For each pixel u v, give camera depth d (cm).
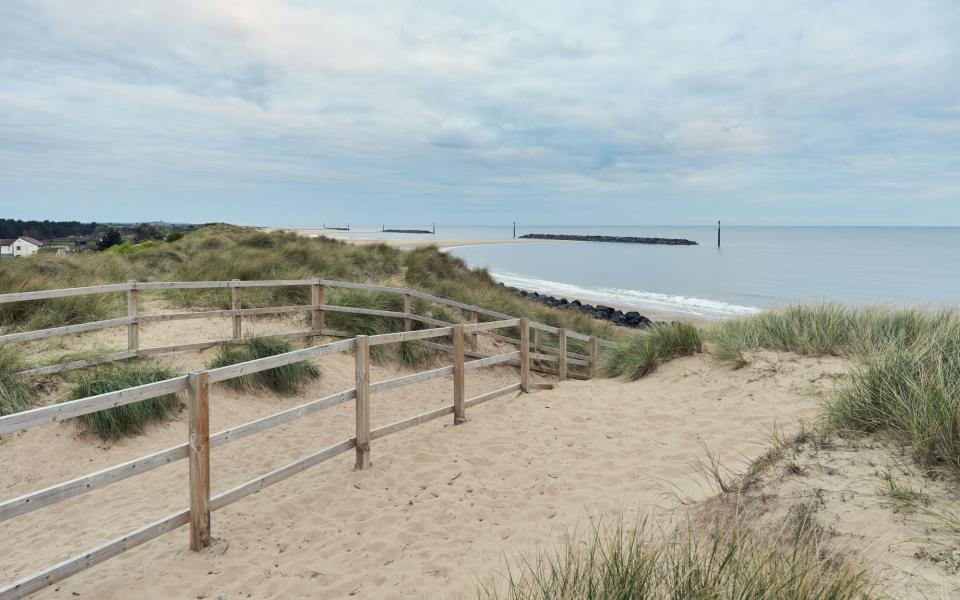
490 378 1103
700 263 5612
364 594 346
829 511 322
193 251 1886
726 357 765
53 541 452
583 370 1228
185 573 376
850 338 720
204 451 402
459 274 1950
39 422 322
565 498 456
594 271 4819
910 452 368
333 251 1789
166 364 802
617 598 264
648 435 577
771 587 250
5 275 1062
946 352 505
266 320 1098
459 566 369
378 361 1035
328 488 504
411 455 573
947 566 263
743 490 372
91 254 1672
